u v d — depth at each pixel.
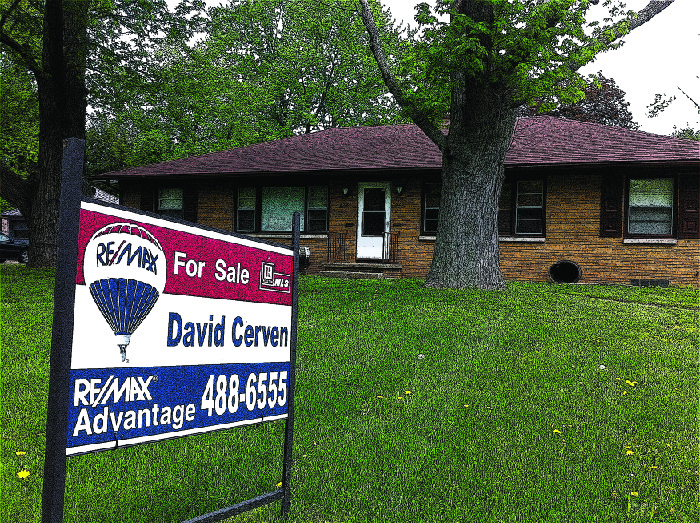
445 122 19.83
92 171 32.53
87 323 2.27
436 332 7.89
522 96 10.45
